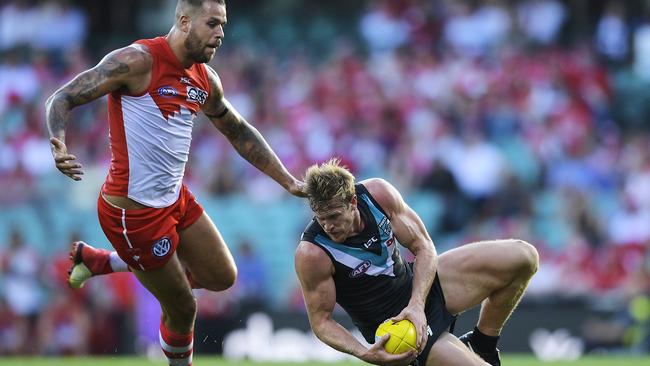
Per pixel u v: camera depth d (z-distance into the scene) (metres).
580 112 69.81
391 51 76.06
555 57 73.81
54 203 63.69
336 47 77.56
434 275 23.98
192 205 24.89
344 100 69.06
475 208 62.59
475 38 75.12
